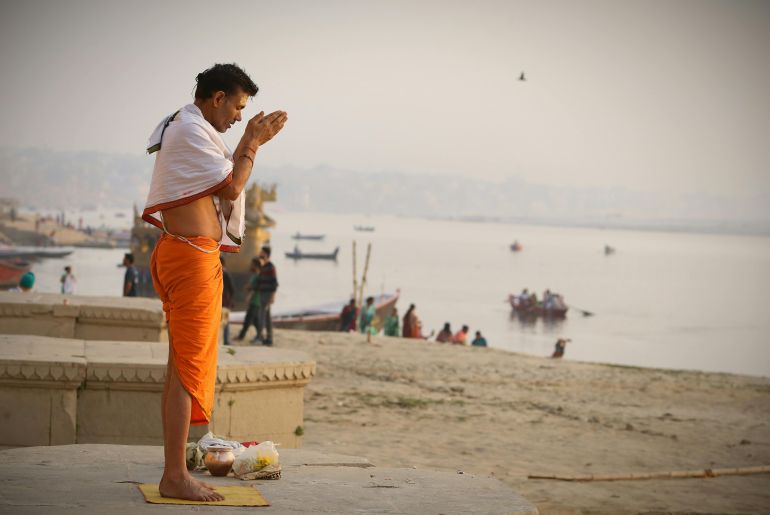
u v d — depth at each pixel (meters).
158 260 5.49
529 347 77.69
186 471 5.47
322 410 17.66
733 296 153.88
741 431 18.38
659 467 14.62
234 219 5.59
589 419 18.62
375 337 31.05
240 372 9.77
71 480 5.75
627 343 83.62
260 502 5.43
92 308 14.33
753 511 11.88
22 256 144.38
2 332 14.22
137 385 9.39
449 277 166.88
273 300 26.78
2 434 9.23
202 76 5.69
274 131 5.64
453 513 5.41
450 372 24.27
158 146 5.48
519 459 14.55
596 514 11.32
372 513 5.32
